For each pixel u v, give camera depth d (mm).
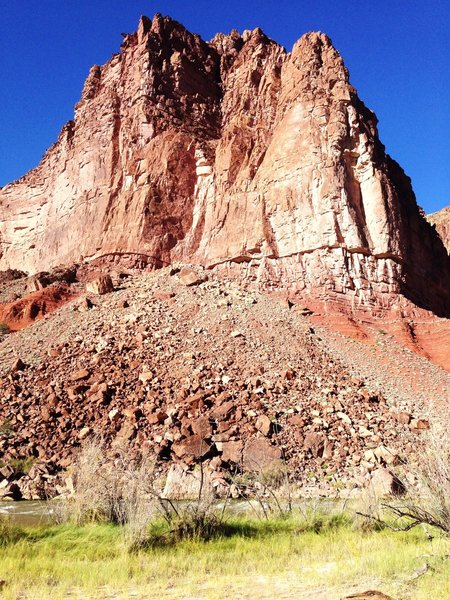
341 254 48438
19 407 28125
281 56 69500
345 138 53562
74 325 39312
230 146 59469
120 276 51250
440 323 47344
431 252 61125
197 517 13391
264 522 14602
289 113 58438
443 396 34812
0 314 48250
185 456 23672
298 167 53281
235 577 9641
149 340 35344
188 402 27500
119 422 26703
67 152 69312
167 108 64812
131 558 11109
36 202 73375
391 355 40500
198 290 44656
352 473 23125
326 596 8062
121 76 70125
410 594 7836
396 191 54031
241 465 23219
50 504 19031
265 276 49812
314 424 26906
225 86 73312
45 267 64062
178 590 8797
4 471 22453
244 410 27266
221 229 55219
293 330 39219
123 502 14172
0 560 10477
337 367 35062
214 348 34562
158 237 56594
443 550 9688
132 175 60594
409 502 13047
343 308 46500
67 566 10359
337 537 13000
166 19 73938
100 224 59469
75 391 29094
